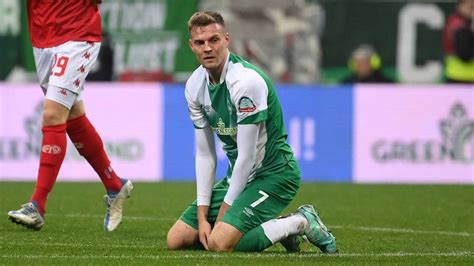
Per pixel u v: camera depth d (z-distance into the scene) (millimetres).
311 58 55312
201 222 26609
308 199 45469
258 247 26188
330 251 26859
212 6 54656
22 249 26719
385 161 55469
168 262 24266
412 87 55344
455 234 33469
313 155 55312
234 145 26953
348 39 55406
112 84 54594
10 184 50625
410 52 55562
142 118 54750
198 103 26891
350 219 37875
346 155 55406
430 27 55469
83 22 31406
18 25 54719
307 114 55219
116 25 54688
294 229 26422
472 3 55312
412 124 55375
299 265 23938
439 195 47875
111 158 54562
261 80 25875
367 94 55406
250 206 26188
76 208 39781
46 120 31125
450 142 55344
